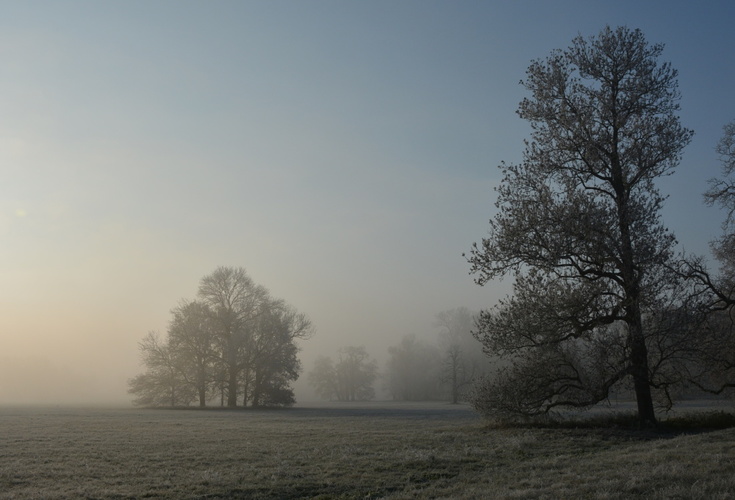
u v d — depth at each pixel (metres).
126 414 55.06
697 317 26.80
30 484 15.65
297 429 33.31
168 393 71.69
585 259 26.67
